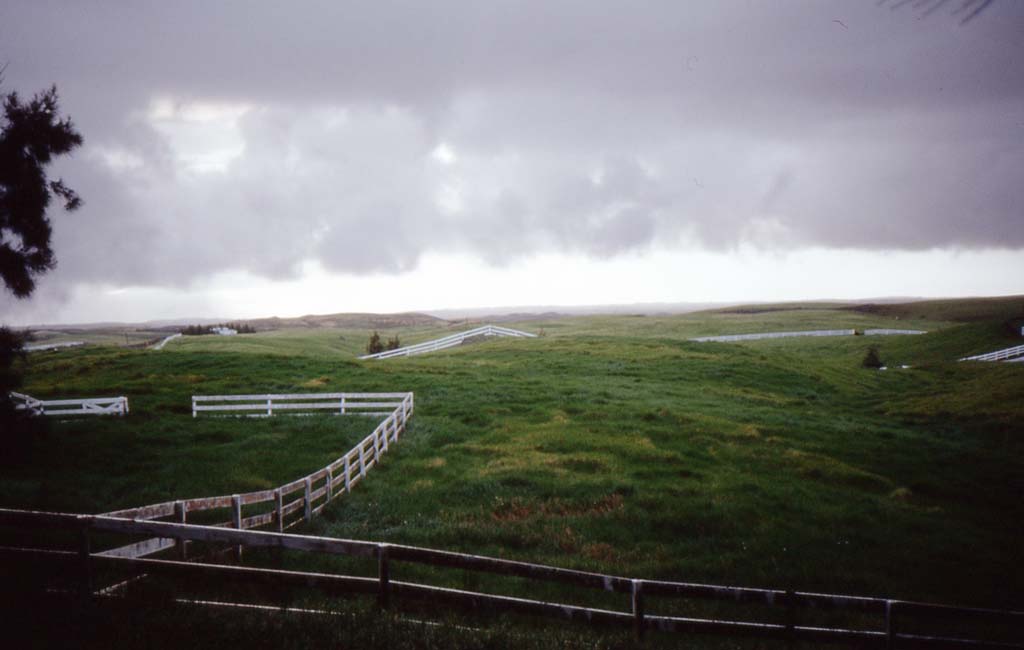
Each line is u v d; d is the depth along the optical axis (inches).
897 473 1071.0
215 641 273.3
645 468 964.0
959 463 1141.1
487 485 856.3
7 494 696.4
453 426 1247.5
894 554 699.4
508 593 515.2
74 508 657.0
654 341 2871.6
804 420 1427.2
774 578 607.5
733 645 421.7
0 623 272.1
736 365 2214.6
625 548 676.7
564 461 987.9
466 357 2461.9
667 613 500.1
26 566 344.2
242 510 696.4
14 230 796.0
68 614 286.8
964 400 1749.5
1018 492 1003.9
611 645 334.6
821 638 396.2
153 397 1502.2
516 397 1539.1
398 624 311.3
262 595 409.1
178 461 915.4
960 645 407.8
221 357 2209.6
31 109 791.7
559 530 711.1
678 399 1594.5
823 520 795.4
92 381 1838.1
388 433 1102.4
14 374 858.1
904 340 3447.3
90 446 991.0
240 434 1112.8
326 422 1213.1
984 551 730.8
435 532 673.0
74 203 835.4
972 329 3307.1
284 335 5418.3
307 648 276.4
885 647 397.1
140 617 292.0
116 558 334.0
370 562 557.9
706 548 684.1
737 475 957.2
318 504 746.2
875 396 1985.7
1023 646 419.5
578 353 2469.2
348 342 4963.1
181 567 338.0
